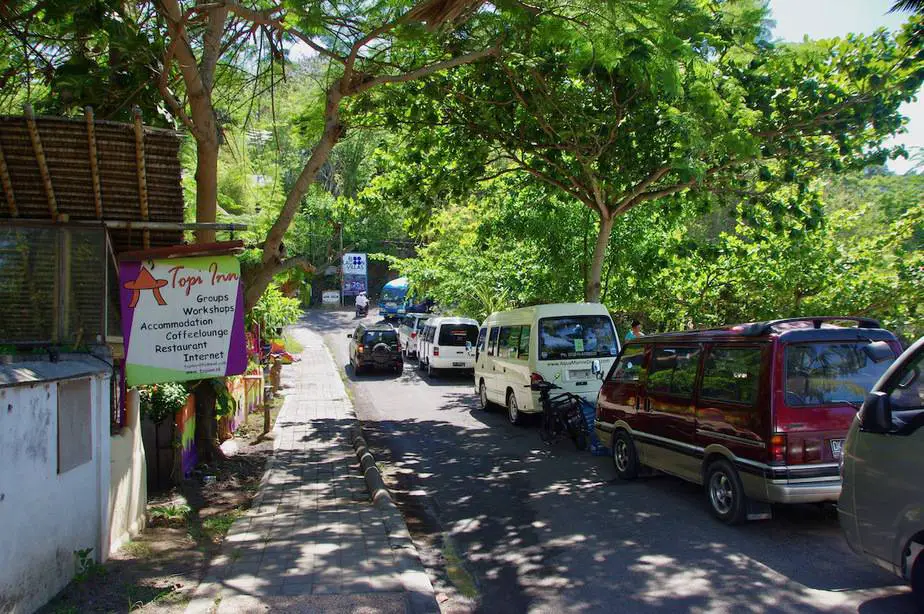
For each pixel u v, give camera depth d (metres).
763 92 12.31
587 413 11.64
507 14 9.95
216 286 7.10
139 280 6.90
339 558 6.10
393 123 13.66
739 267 14.85
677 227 16.72
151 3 9.59
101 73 9.08
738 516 6.83
